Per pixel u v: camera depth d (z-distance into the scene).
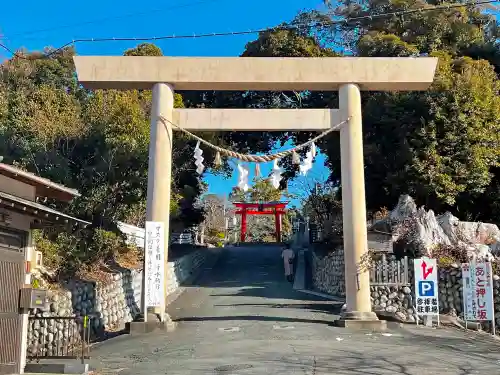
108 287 15.40
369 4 28.53
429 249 16.88
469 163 19.06
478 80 20.03
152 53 28.16
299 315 14.61
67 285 13.09
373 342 11.16
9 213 8.83
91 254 16.36
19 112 20.09
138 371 8.84
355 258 13.30
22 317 9.13
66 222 9.82
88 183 18.06
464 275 14.24
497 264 15.77
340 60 13.84
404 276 15.98
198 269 26.06
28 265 9.45
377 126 21.84
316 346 10.58
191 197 28.14
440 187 18.95
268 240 48.31
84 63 13.73
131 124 19.33
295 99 27.67
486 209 20.86
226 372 8.45
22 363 9.04
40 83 25.59
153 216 13.44
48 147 18.75
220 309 15.98
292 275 22.95
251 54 26.77
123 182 18.75
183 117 13.93
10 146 18.36
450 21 24.94
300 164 13.97
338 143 23.70
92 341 12.91
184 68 13.80
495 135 19.39
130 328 12.77
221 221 49.50
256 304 16.77
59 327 11.90
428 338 12.02
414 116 20.11
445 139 19.27
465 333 13.34
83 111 21.80
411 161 19.38
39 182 9.38
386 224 18.72
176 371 8.69
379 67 13.85
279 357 9.53
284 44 25.92
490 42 24.88
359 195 13.52
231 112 13.94
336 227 24.36
